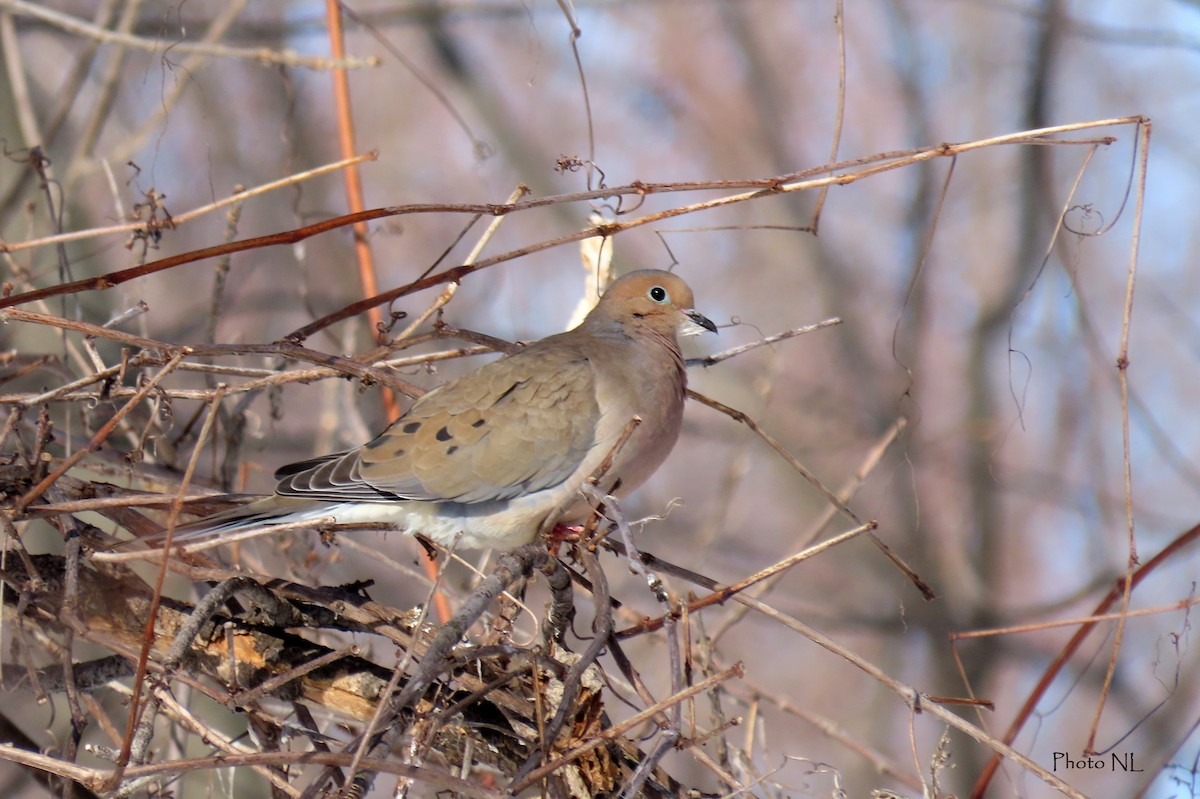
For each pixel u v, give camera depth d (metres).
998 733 16.00
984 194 20.19
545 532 7.92
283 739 6.73
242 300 15.23
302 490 7.50
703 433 17.84
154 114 11.23
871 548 18.11
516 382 8.02
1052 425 18.20
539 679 6.55
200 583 8.41
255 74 16.81
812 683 17.31
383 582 13.05
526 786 5.79
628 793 5.67
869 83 21.23
